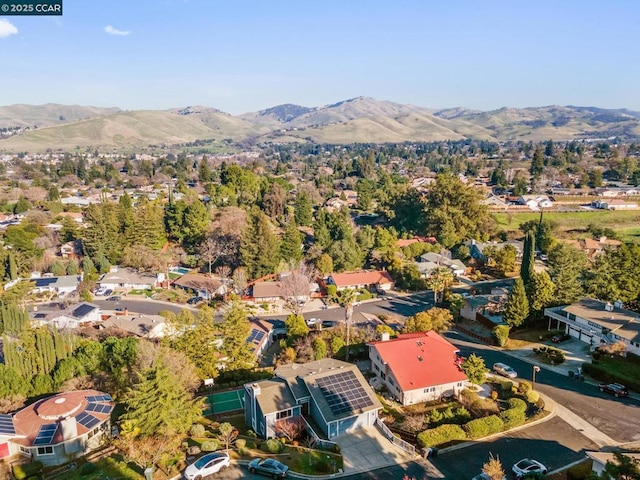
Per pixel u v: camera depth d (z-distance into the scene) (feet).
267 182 577.02
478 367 185.47
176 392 148.97
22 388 182.29
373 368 206.80
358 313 303.27
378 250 405.18
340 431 155.94
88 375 192.65
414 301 326.24
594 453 123.54
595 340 228.02
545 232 426.92
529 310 256.93
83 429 151.02
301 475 134.41
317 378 166.30
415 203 515.09
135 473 133.28
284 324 278.05
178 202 439.63
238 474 133.49
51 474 139.95
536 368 191.42
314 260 385.50
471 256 427.74
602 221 520.01
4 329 219.61
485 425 155.43
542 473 133.08
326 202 627.46
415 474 136.26
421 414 168.35
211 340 207.41
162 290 350.43
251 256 362.74
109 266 377.71
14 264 346.54
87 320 288.30
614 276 266.98
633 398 181.57
